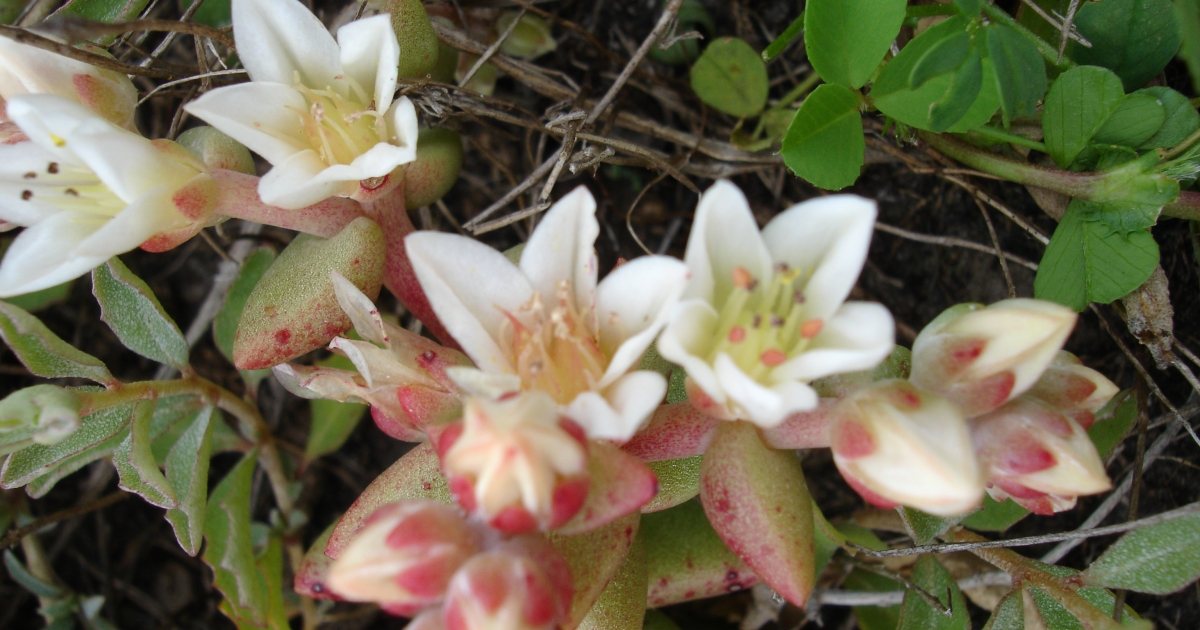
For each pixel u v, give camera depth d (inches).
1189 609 3.3
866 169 3.8
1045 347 2.3
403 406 2.6
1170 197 2.8
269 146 2.6
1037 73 2.8
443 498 2.7
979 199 3.4
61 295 3.9
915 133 3.3
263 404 4.2
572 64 4.0
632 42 3.9
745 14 3.9
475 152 4.0
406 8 3.1
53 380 4.2
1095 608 2.7
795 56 3.9
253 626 3.3
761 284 2.3
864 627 3.5
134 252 4.2
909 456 2.2
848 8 2.8
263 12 2.7
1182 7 2.5
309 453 3.9
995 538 3.7
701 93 3.7
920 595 3.0
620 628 2.8
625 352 2.2
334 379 2.8
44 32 2.7
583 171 3.9
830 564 3.6
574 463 2.1
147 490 2.9
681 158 3.8
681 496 2.9
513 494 2.1
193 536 3.0
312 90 2.7
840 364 2.1
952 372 2.4
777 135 3.7
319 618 4.0
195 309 4.3
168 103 4.1
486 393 2.3
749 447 2.6
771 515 2.5
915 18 3.3
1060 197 3.2
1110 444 3.1
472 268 2.3
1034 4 3.0
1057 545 3.3
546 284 2.4
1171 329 3.0
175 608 4.2
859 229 2.2
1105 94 2.8
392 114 2.7
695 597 3.2
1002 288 3.6
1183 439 3.3
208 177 2.7
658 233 4.0
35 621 4.2
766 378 2.3
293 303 2.8
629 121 3.8
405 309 4.0
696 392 2.4
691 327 2.2
